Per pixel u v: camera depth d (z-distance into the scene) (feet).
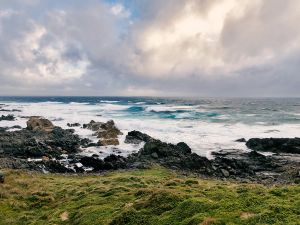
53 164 144.77
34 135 220.23
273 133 222.48
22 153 167.84
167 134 223.92
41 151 168.45
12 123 292.61
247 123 274.57
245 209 43.16
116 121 287.89
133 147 191.11
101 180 101.86
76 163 154.20
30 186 99.40
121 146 193.57
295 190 50.93
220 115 344.49
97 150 184.24
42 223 65.26
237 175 134.10
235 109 440.04
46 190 93.45
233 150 177.47
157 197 54.44
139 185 88.79
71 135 224.94
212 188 65.05
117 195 73.87
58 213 67.92
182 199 52.65
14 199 84.28
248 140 189.57
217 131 233.35
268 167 145.69
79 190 87.76
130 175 115.55
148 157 156.25
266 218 38.88
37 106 530.68
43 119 257.55
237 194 54.08
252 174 135.44
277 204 43.04
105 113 379.14
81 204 71.10
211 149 180.55
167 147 163.84
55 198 85.05
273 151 176.55
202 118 314.96
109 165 143.13
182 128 248.11
